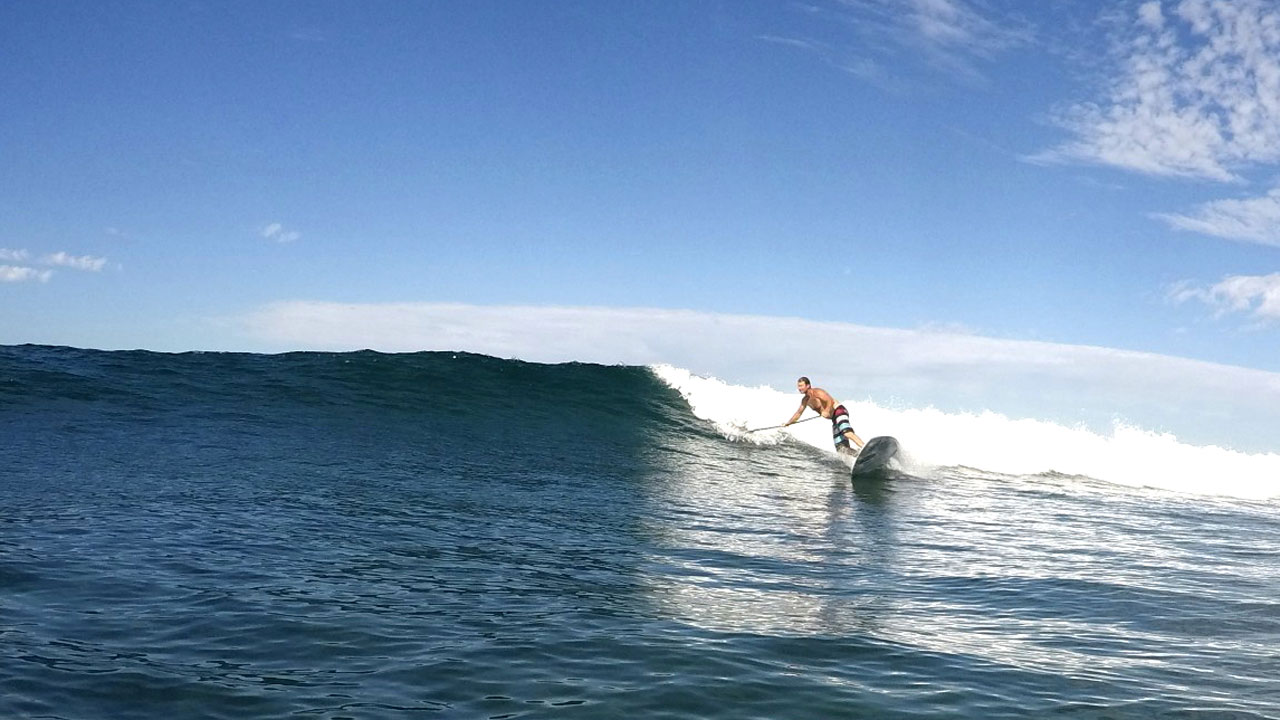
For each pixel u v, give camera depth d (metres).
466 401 16.23
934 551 8.09
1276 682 4.46
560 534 7.83
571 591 5.87
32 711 3.54
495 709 3.79
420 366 17.73
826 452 15.97
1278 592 6.65
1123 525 10.48
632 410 17.12
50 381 14.23
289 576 5.78
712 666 4.43
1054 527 10.02
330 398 15.23
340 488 9.12
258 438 11.88
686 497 10.66
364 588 5.62
